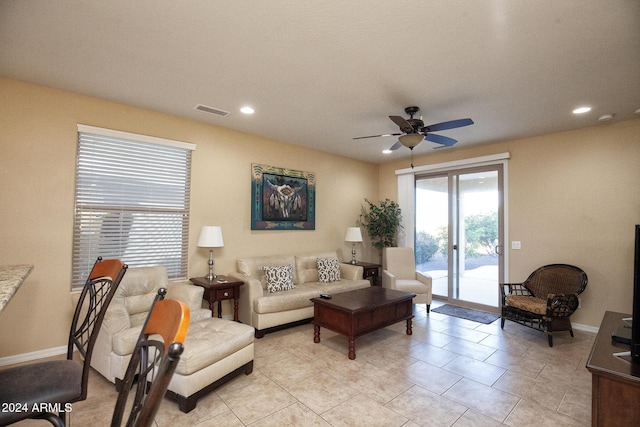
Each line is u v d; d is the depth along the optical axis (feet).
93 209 10.69
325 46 7.50
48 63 8.41
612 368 5.58
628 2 5.83
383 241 19.99
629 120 12.33
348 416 7.11
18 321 9.37
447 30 6.82
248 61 8.23
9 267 6.79
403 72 8.71
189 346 7.50
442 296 18.37
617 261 12.51
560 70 8.48
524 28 6.70
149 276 10.40
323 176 18.07
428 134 11.10
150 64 8.43
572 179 13.64
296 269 15.60
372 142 16.08
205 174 13.24
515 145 15.33
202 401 7.63
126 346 7.88
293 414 7.16
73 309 9.87
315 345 11.35
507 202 15.49
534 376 9.08
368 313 10.81
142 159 11.70
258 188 14.98
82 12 6.33
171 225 12.35
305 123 13.19
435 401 7.75
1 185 9.18
